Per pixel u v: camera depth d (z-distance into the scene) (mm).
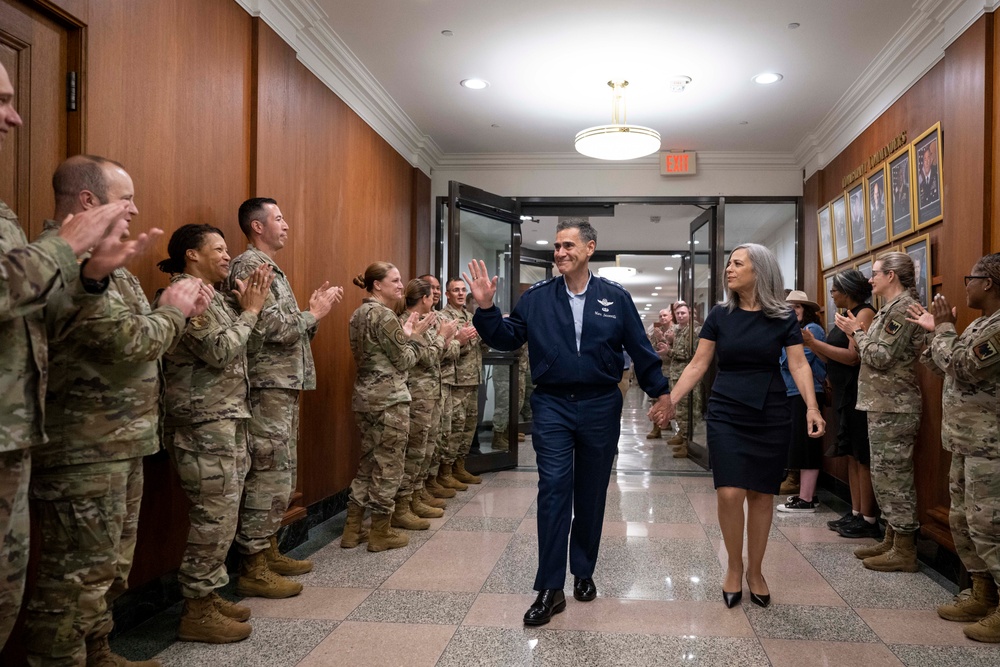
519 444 7836
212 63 3061
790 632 2537
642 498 4965
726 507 2801
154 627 2541
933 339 2725
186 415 2326
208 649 2342
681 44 4199
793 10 3752
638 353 2824
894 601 2891
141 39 2578
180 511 2848
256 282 2533
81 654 1811
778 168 6582
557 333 2725
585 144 4887
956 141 3447
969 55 3303
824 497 5172
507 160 6758
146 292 2598
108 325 1687
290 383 2857
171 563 2785
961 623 2650
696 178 6641
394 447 3568
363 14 3881
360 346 3611
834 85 4816
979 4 3193
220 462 2361
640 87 4910
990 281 2482
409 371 4043
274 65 3580
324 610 2721
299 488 3891
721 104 5234
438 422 4312
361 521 3719
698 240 7180
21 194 2094
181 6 2828
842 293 4156
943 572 3238
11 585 1417
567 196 6766
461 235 5938
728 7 3725
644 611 2740
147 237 1653
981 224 3170
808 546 3777
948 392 2680
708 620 2648
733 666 2242
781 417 2771
